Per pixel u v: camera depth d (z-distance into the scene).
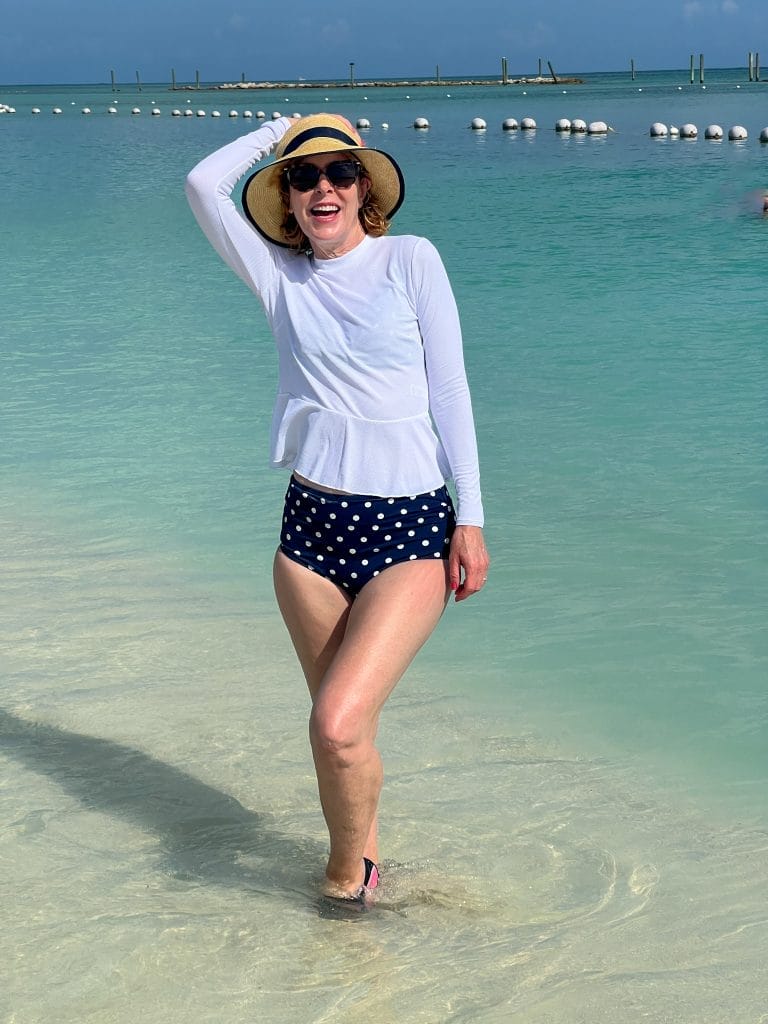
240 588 5.12
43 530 5.86
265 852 3.22
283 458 3.01
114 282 13.69
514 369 9.00
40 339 10.52
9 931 2.83
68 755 3.73
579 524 5.75
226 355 9.75
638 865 3.17
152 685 4.22
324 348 2.85
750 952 2.79
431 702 4.12
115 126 57.62
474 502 2.89
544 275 13.45
